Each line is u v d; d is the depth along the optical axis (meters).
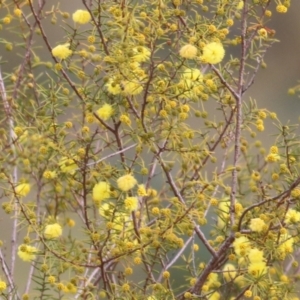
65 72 1.02
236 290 1.02
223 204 1.02
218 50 0.97
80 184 1.00
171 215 0.98
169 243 0.97
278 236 0.96
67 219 1.03
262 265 0.96
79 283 1.02
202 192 0.98
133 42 0.98
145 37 0.98
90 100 0.98
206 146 1.04
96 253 0.97
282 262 1.03
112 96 0.98
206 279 0.99
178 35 1.00
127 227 0.98
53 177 1.01
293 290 1.00
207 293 0.98
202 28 0.98
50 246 0.98
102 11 0.98
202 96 0.99
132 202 0.96
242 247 0.96
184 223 0.97
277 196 0.96
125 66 0.97
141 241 0.97
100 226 1.01
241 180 1.06
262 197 0.99
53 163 1.03
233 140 1.04
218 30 0.98
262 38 1.01
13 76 1.06
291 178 0.96
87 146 0.97
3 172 0.99
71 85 0.98
